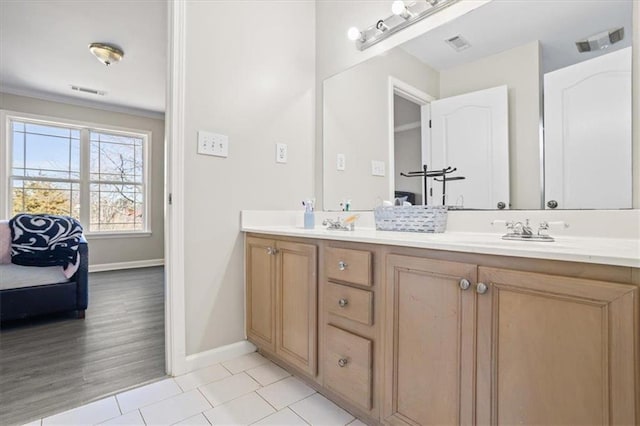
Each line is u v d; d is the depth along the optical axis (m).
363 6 1.94
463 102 1.52
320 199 2.22
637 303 0.67
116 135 4.80
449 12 1.56
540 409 0.80
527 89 1.33
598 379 0.71
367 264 1.20
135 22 2.68
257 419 1.32
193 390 1.53
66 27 2.75
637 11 1.09
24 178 4.11
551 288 0.78
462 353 0.94
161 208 5.16
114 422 1.29
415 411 1.06
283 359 1.62
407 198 1.74
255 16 1.97
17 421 1.30
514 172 1.36
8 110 3.97
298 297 1.53
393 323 1.12
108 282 3.88
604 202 1.13
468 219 1.46
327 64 2.18
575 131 1.21
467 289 0.93
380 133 1.86
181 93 1.68
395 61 1.78
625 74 1.11
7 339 2.15
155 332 2.30
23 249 2.60
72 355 1.91
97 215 4.64
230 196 1.86
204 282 1.76
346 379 1.29
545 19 1.29
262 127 2.00
